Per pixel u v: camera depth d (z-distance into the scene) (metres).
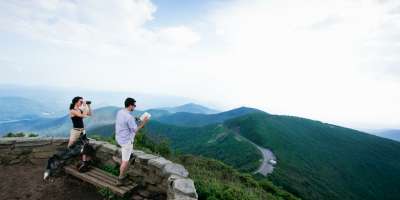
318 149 154.88
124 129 6.16
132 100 6.30
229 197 8.64
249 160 110.12
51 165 6.74
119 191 5.78
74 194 6.11
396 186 120.31
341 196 86.56
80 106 7.43
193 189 5.00
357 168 135.62
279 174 88.38
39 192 6.04
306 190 77.06
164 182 6.03
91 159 7.54
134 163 6.68
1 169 6.92
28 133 11.24
